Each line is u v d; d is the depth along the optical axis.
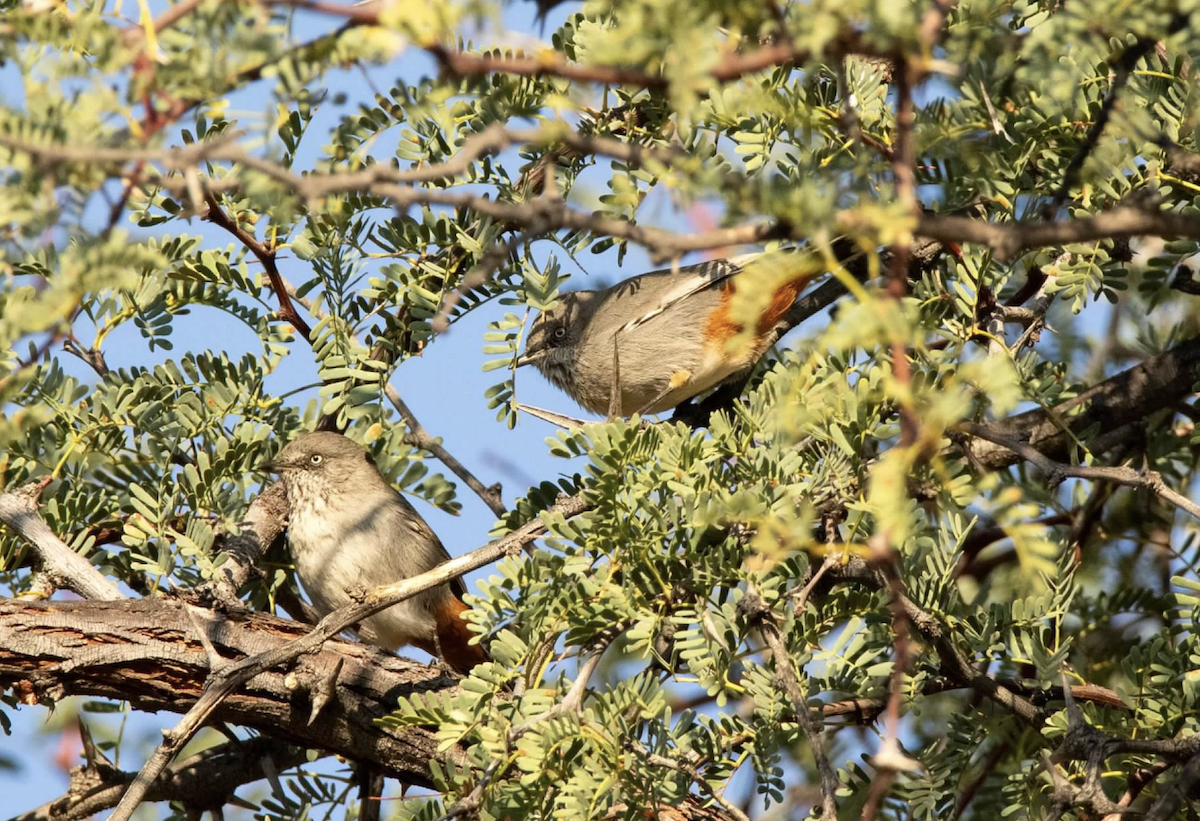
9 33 5.14
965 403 4.39
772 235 4.52
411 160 9.02
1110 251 8.85
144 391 9.45
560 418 9.23
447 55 4.56
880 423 7.06
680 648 7.75
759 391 7.88
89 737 9.88
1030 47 5.46
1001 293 11.29
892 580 5.27
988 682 8.57
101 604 8.50
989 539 11.17
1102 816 8.08
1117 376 10.67
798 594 7.87
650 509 7.71
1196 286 9.72
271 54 5.01
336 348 9.66
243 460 9.38
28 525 8.99
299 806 9.83
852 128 5.46
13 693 8.38
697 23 4.51
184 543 8.84
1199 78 7.72
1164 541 10.99
